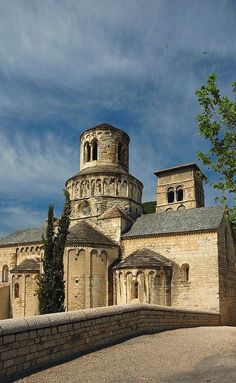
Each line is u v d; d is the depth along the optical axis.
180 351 13.81
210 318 29.20
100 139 45.84
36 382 9.50
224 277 34.47
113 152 45.66
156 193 69.88
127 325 16.77
